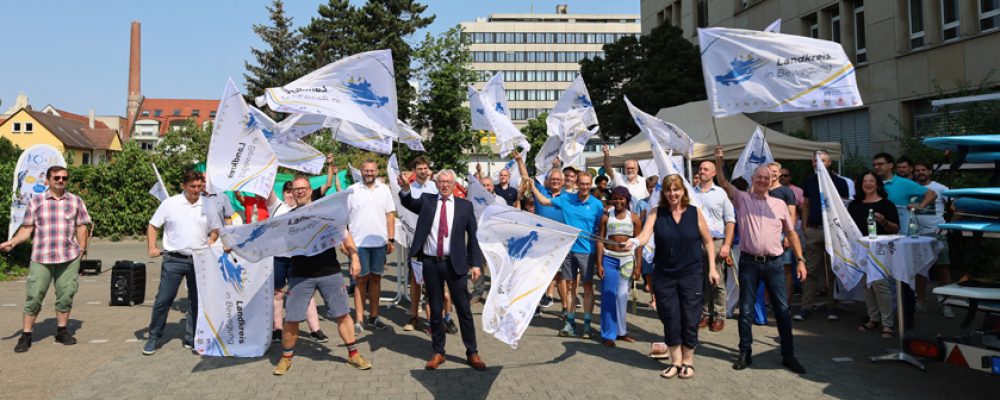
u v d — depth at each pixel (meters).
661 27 26.97
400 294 9.02
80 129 65.81
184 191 6.40
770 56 6.61
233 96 6.12
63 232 6.59
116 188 20.27
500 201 7.08
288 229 5.45
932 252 5.81
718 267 7.14
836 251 6.36
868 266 6.00
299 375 5.55
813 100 6.43
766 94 6.59
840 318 7.84
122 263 8.96
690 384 5.25
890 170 8.22
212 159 6.08
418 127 24.02
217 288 6.22
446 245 5.73
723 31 6.78
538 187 8.48
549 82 114.19
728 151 12.77
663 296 5.49
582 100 10.11
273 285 6.33
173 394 5.03
